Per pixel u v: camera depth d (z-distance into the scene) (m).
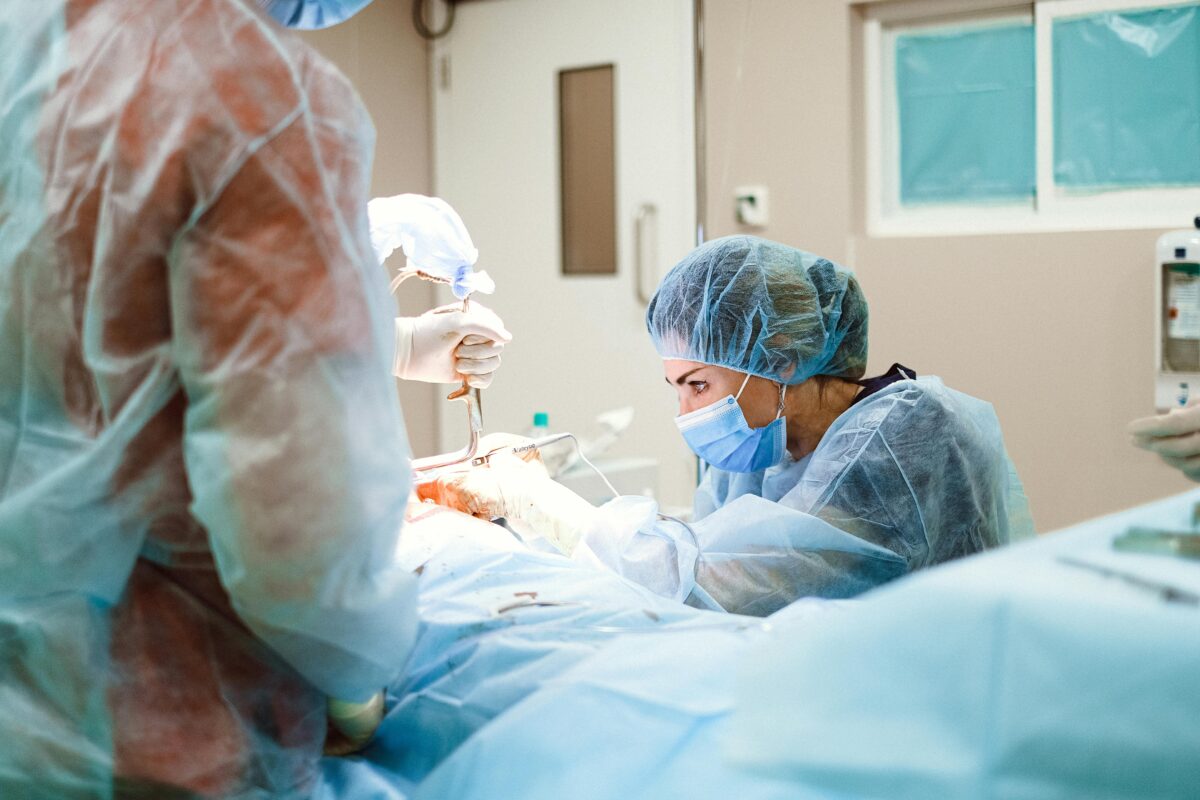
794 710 0.66
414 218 1.42
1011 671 0.60
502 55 3.87
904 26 3.22
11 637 0.89
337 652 0.87
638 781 0.79
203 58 0.84
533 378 3.91
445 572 1.19
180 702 0.89
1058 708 0.59
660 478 3.67
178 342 0.82
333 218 0.85
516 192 3.89
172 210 0.82
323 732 0.97
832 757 0.64
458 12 3.94
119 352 0.84
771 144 3.31
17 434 0.91
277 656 0.93
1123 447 2.96
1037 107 3.06
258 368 0.81
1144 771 0.57
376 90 3.78
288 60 0.86
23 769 0.88
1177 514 0.79
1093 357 2.97
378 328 0.88
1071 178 3.05
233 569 0.82
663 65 3.56
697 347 1.65
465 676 1.01
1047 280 3.01
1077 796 0.58
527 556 1.24
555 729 0.84
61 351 0.88
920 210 3.26
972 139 3.17
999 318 3.08
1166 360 2.80
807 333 1.63
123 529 0.87
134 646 0.89
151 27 0.86
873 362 3.25
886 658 0.64
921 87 3.22
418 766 1.01
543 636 1.02
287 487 0.81
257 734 0.92
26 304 0.88
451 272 1.46
